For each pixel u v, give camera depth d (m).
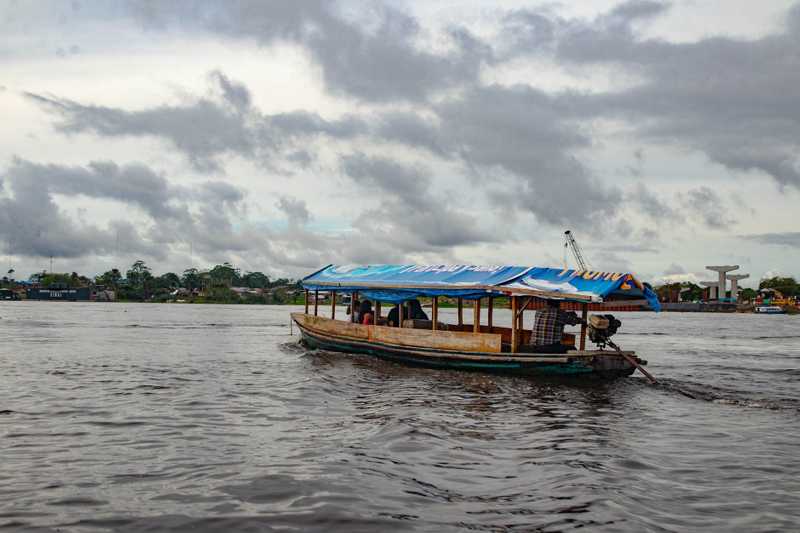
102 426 11.66
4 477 8.38
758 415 13.57
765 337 47.12
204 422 12.06
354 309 25.25
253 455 9.55
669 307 172.00
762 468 9.31
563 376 17.52
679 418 13.14
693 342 39.97
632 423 12.53
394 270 24.28
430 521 6.91
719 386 17.94
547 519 7.02
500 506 7.43
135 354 25.97
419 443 10.30
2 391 15.66
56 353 26.03
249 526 6.68
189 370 20.36
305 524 6.75
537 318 18.44
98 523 6.75
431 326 22.36
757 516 7.22
